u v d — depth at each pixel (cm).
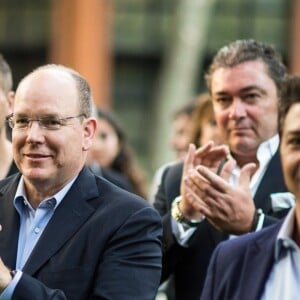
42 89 688
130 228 689
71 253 682
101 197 704
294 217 601
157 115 3106
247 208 742
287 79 596
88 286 679
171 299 887
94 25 2989
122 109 3253
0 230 678
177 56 2981
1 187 730
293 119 584
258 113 807
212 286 632
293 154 584
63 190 701
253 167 754
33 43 3189
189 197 756
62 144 686
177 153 1245
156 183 888
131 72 3250
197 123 997
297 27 3153
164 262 797
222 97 819
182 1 2967
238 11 3259
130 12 3219
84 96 701
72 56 2991
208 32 3234
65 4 3002
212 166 781
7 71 861
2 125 855
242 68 812
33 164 686
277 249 602
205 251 791
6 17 3200
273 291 602
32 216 704
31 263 681
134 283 679
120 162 1305
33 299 652
